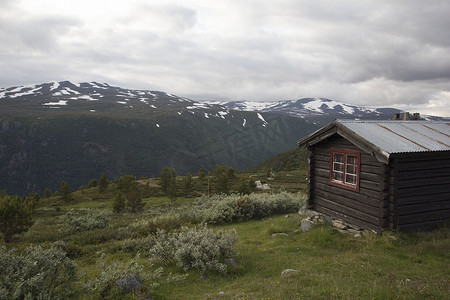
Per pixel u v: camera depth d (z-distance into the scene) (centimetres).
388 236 912
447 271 693
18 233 2184
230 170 8075
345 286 637
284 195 2081
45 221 3559
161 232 1041
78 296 638
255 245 1135
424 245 848
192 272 838
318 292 613
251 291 671
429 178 988
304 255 941
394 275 671
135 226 1909
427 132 1132
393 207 927
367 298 570
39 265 639
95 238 1625
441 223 1010
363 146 973
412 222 964
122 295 625
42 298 557
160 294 666
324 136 1169
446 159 1023
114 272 688
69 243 1528
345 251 926
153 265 955
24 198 4419
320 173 1272
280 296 605
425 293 575
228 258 907
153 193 6706
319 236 1062
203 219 1778
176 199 5825
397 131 1088
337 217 1164
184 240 929
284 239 1162
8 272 596
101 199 6506
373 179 984
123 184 6381
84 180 18900
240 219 1767
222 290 704
